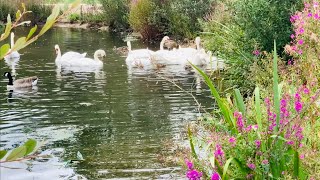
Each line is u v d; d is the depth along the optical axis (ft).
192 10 73.31
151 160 23.86
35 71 50.85
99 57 61.11
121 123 30.83
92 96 38.65
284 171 12.98
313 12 22.21
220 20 51.13
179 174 21.75
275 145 13.57
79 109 34.55
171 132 28.43
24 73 49.90
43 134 28.58
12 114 33.14
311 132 14.16
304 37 20.54
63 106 35.50
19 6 98.32
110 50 67.51
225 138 14.57
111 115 32.78
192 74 47.75
